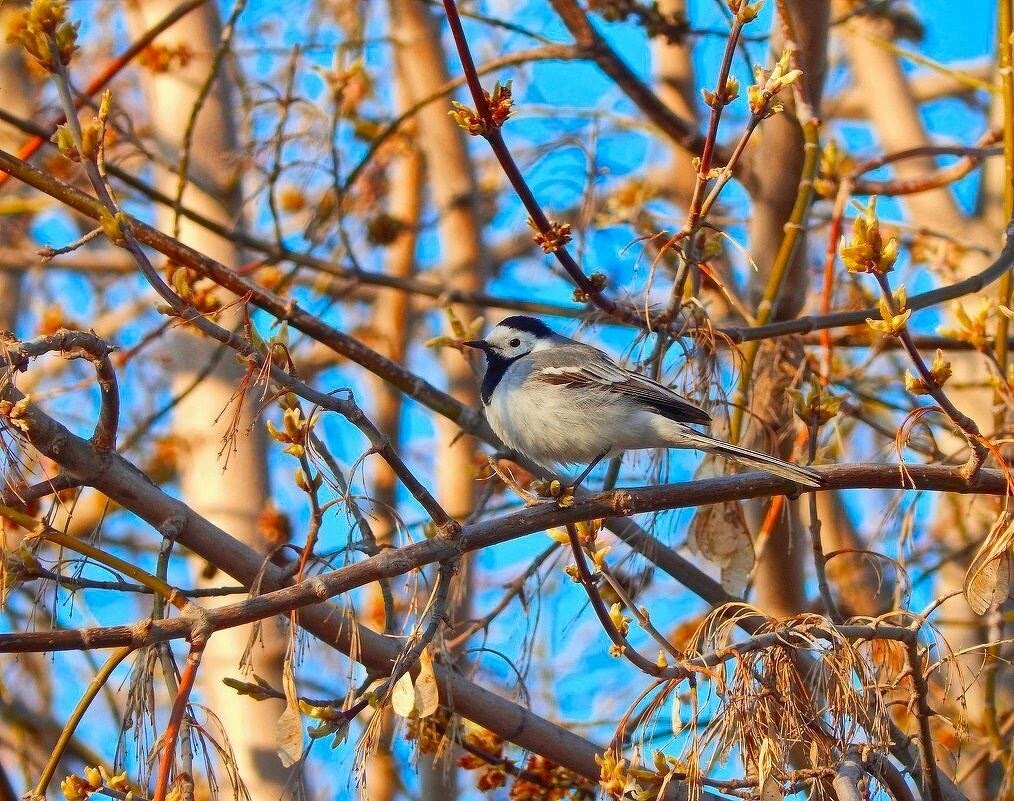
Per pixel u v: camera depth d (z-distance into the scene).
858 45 17.81
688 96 15.74
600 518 8.27
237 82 14.42
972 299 14.79
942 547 14.42
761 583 12.17
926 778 8.34
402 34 16.72
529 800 10.02
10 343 7.09
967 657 12.31
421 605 9.80
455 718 9.10
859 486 8.62
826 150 12.93
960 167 12.76
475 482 15.30
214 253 13.67
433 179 16.80
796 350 12.13
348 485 7.76
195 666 6.98
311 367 18.95
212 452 12.41
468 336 11.77
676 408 10.12
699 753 7.39
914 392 7.84
